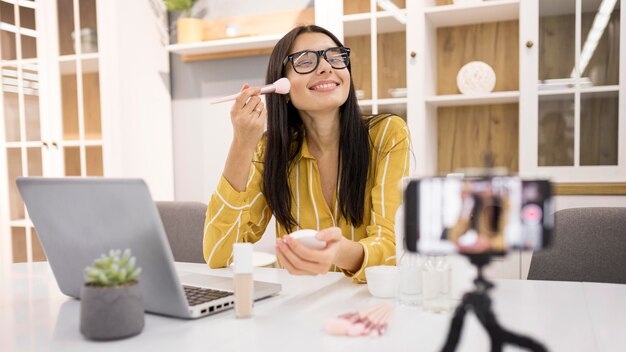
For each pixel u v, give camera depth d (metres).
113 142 2.84
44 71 2.95
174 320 0.85
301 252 0.88
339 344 0.71
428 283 0.87
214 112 3.13
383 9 2.46
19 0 2.98
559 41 2.23
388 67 2.46
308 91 1.29
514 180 0.46
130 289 0.76
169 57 3.22
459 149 2.68
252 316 0.86
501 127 2.61
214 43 2.87
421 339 0.73
